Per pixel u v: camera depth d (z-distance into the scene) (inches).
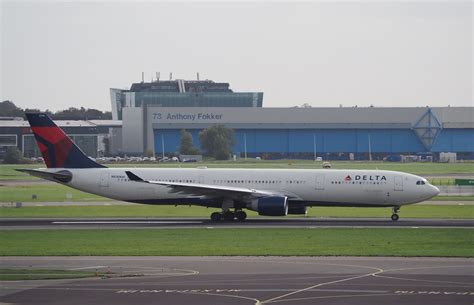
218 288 4466.0
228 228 7701.8
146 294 4306.1
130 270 5128.0
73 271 5093.5
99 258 5684.1
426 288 4443.9
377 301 4099.4
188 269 5147.6
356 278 4776.1
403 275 4874.5
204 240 6717.5
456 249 6102.4
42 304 4087.1
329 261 5477.4
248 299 4160.9
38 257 5762.8
